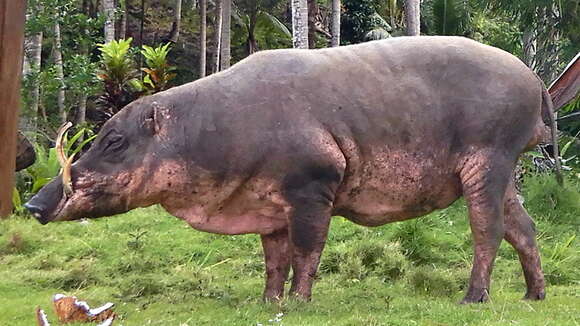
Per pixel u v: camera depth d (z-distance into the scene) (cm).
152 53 1745
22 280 812
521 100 660
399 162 652
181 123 638
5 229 1014
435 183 665
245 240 980
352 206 668
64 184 624
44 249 956
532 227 696
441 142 656
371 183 655
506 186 661
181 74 2645
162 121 638
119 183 634
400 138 649
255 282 809
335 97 639
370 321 570
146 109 640
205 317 618
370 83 650
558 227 1096
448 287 754
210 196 641
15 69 1070
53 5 1523
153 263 886
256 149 623
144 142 638
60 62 1681
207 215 654
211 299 716
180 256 927
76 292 762
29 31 1506
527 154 1382
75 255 930
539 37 2044
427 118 652
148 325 596
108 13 1833
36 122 1595
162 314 645
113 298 731
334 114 634
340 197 658
